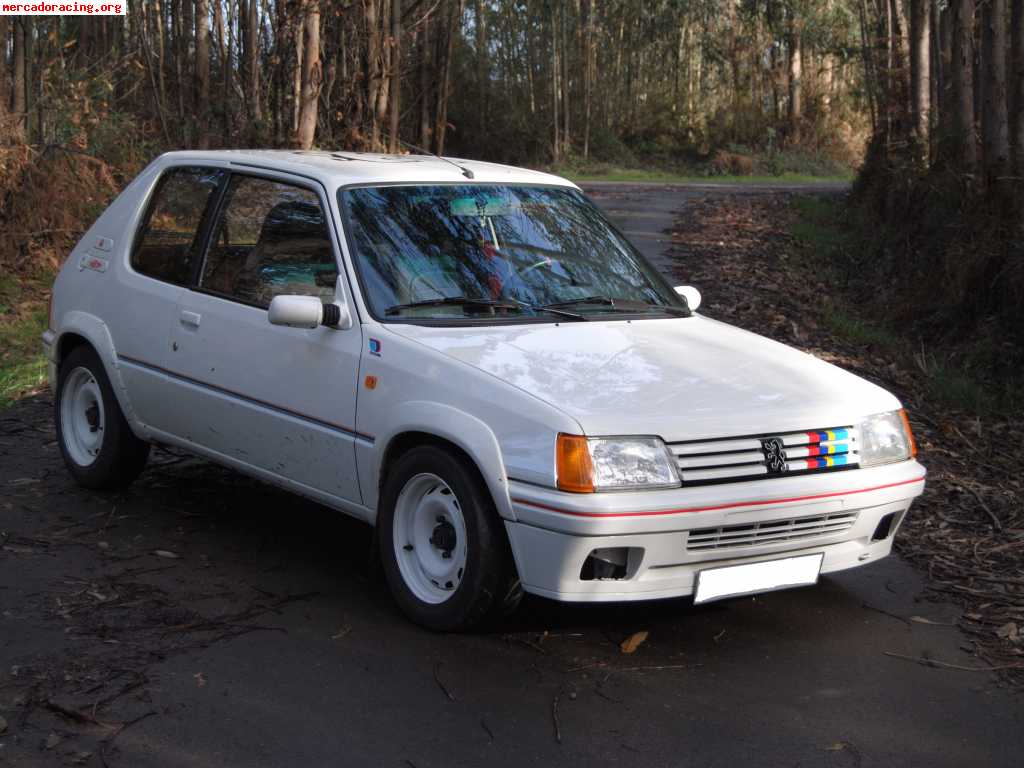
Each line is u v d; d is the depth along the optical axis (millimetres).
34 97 14117
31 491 6074
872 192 20969
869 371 10000
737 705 3871
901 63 22562
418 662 4105
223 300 5258
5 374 8656
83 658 4047
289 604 4629
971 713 3887
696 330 5020
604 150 52250
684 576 4082
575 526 3848
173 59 26812
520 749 3504
